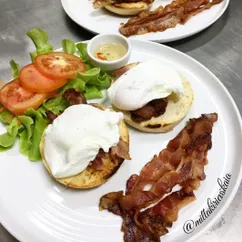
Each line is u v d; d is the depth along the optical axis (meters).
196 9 0.40
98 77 0.32
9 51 0.39
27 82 0.29
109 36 0.34
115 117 0.26
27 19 0.42
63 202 0.25
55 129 0.26
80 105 0.27
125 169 0.27
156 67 0.29
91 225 0.24
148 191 0.25
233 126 0.29
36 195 0.26
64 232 0.24
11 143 0.28
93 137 0.25
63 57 0.32
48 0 0.44
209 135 0.28
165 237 0.23
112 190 0.26
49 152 0.26
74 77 0.31
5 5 0.44
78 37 0.40
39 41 0.34
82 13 0.41
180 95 0.29
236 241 0.25
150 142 0.29
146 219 0.24
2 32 0.41
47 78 0.30
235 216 0.26
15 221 0.24
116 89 0.29
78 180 0.25
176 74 0.30
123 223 0.24
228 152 0.28
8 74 0.36
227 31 0.40
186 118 0.30
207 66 0.37
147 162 0.28
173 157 0.27
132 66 0.31
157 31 0.38
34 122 0.29
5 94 0.29
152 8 0.42
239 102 0.33
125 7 0.38
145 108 0.28
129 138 0.28
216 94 0.31
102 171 0.26
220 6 0.41
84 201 0.25
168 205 0.25
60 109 0.30
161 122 0.28
